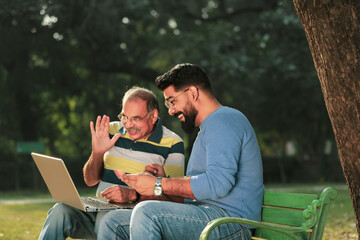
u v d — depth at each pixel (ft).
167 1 77.71
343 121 11.28
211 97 12.48
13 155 91.91
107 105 99.76
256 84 70.23
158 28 79.71
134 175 11.82
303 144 125.90
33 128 89.40
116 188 13.00
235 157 11.53
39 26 63.10
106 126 14.37
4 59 74.02
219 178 11.30
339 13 10.91
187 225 11.12
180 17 80.18
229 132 11.63
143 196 13.07
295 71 62.69
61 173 11.80
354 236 25.76
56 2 61.31
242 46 67.56
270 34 66.95
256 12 81.30
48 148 109.81
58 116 106.93
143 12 69.15
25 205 49.39
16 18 60.90
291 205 11.55
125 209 12.17
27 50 78.13
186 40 66.80
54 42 68.33
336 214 36.35
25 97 87.45
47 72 82.33
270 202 12.05
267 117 98.17
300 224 11.22
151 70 75.51
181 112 12.48
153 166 13.33
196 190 11.40
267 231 11.95
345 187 71.46
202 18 82.02
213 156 11.51
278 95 83.10
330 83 11.35
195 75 12.33
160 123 14.90
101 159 14.34
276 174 104.37
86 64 78.02
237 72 63.16
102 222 12.05
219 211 11.59
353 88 10.98
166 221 10.94
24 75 81.41
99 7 65.05
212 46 64.18
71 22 65.51
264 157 105.19
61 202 13.16
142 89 14.57
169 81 12.40
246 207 11.73
